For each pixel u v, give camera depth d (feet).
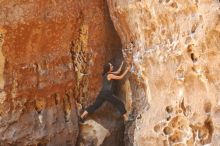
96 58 28.30
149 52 25.40
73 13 27.32
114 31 28.66
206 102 23.02
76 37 27.81
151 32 25.26
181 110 23.98
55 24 26.84
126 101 27.99
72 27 27.48
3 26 25.73
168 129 24.36
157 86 25.21
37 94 26.94
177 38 23.88
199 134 23.35
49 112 27.35
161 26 24.68
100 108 28.14
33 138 26.91
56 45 27.20
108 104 28.12
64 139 27.68
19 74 26.48
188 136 23.65
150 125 24.95
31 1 26.13
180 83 23.91
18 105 26.63
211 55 22.48
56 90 27.35
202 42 22.50
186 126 23.79
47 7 26.55
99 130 28.04
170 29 24.23
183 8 23.31
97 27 28.22
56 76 27.27
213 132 22.53
